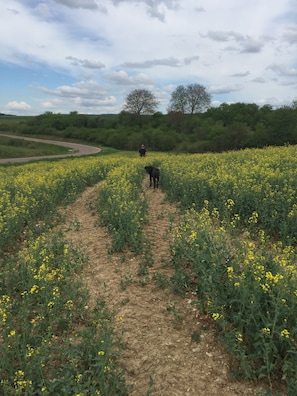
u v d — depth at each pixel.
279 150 23.19
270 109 91.50
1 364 4.47
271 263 5.90
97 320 5.37
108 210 11.41
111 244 9.15
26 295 6.18
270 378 4.43
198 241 6.85
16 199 12.87
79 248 8.98
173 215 11.46
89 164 25.33
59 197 14.80
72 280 7.05
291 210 9.16
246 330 4.88
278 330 4.48
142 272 7.27
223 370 4.66
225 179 12.56
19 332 5.47
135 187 15.02
